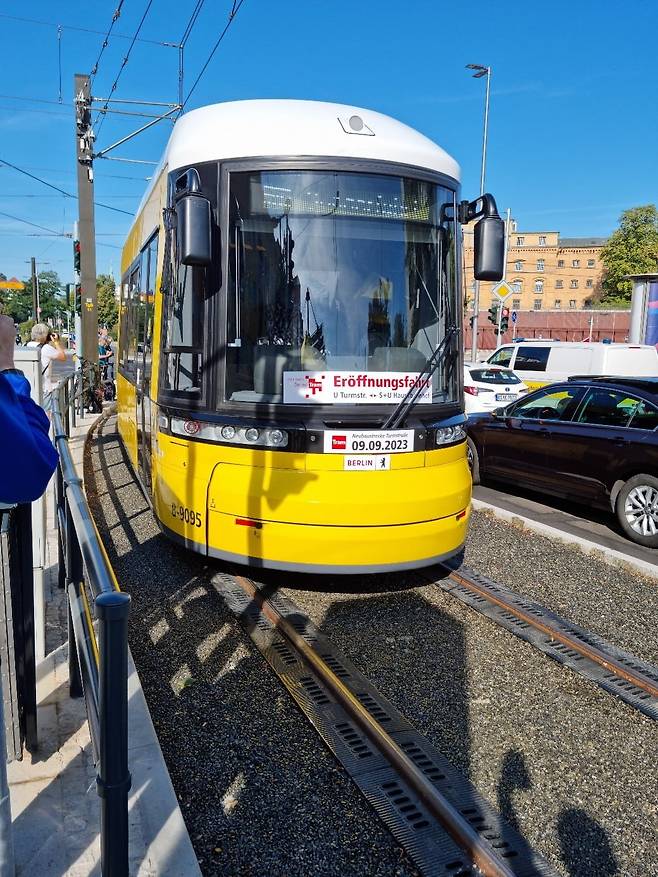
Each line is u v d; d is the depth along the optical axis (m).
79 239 17.83
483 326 64.44
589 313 62.59
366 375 5.18
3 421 2.19
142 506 8.48
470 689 4.36
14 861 2.52
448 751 3.72
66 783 3.12
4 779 2.39
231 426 5.09
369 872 2.88
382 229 5.32
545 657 4.81
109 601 1.99
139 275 8.05
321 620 5.26
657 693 4.31
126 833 2.12
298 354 5.12
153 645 4.79
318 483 4.99
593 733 3.95
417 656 4.76
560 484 8.80
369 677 4.46
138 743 3.47
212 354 5.17
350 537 4.99
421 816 3.19
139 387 7.64
